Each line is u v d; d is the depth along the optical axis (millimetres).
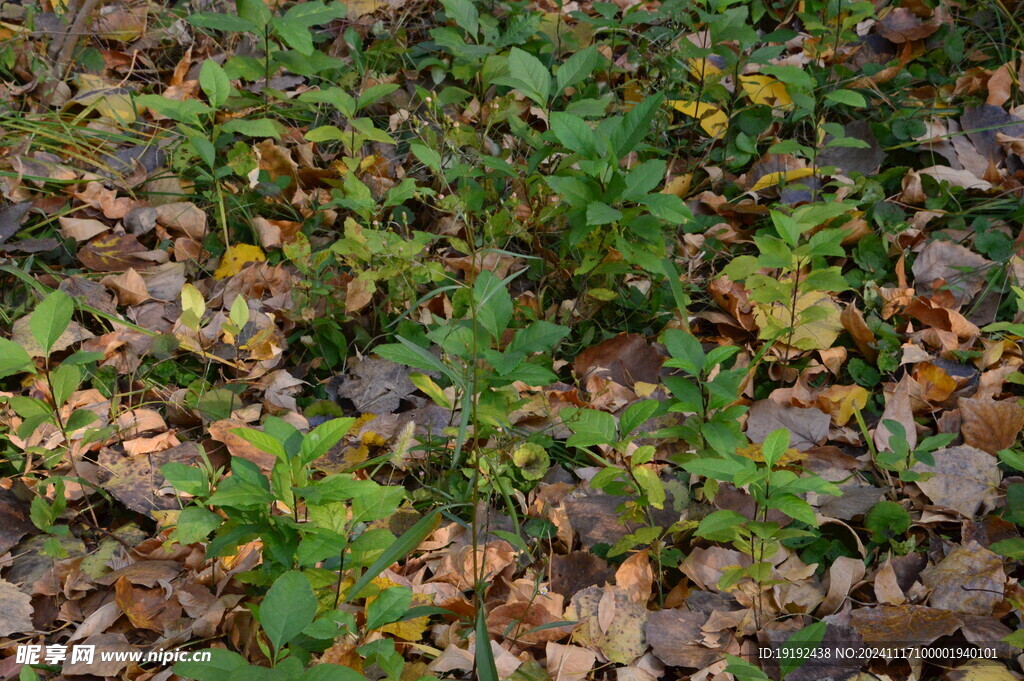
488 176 3354
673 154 3576
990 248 3279
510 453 2596
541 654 2203
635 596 2322
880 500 2514
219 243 3432
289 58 3539
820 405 2869
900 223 3352
